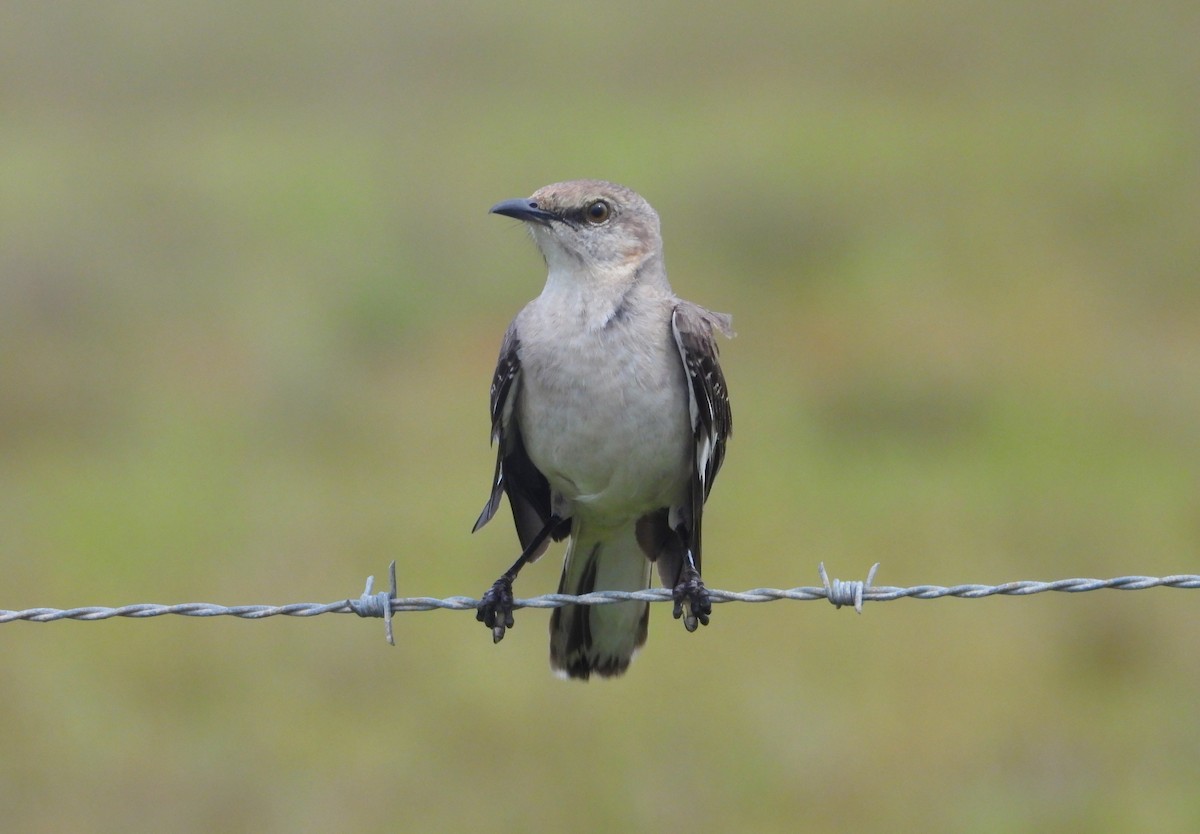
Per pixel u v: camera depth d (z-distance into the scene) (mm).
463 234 21844
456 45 34469
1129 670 11312
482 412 16172
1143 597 12328
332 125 29453
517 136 28250
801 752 10383
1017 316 19109
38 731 10664
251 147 27562
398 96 31547
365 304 18500
